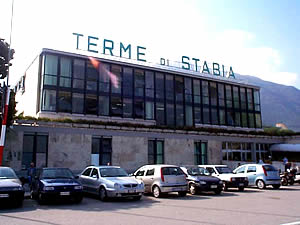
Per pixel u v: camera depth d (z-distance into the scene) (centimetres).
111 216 934
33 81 3250
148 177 1513
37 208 1112
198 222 827
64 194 1202
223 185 1758
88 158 2556
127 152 2762
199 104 3975
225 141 3466
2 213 998
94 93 3219
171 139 3050
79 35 3359
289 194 1560
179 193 1523
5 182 1134
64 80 3066
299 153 3628
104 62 3359
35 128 2389
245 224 797
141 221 848
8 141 2269
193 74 3969
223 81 4225
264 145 3859
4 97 1736
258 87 4584
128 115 3394
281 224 791
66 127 2531
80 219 883
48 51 3016
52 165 2406
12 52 1972
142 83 3581
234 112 4272
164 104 3678
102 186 1336
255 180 1892
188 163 3111
